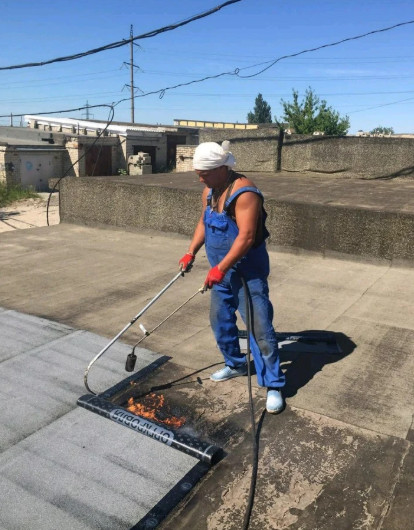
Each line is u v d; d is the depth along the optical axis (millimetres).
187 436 2645
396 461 2508
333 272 5707
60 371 3424
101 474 2424
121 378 3336
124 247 7129
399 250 5777
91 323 4332
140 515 2186
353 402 3035
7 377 3330
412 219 5613
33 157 23109
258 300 2902
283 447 2633
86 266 6168
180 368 3500
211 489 2350
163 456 2564
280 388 3035
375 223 5840
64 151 24609
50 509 2205
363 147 10023
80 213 8625
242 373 3379
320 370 3426
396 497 2275
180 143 30609
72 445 2633
